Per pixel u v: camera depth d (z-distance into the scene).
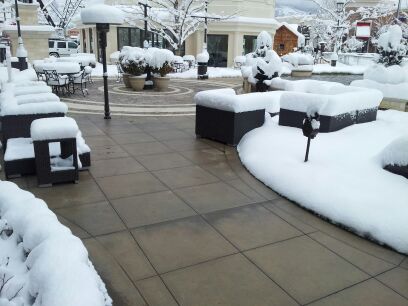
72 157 6.32
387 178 5.82
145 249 4.27
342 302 3.53
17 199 3.55
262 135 8.27
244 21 32.28
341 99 8.64
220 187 6.18
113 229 4.69
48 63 15.40
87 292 2.22
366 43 53.00
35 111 7.05
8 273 2.74
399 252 4.41
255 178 6.62
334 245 4.54
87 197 5.58
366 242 4.63
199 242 4.48
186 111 12.48
